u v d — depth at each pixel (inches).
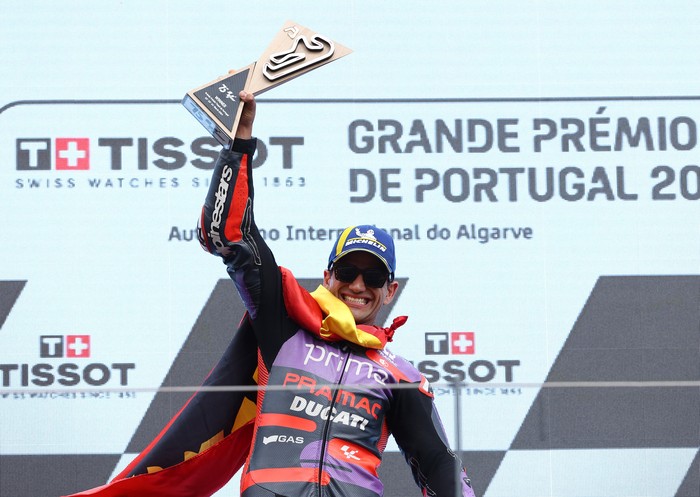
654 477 290.4
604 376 425.1
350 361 268.8
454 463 263.6
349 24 442.3
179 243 424.8
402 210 432.8
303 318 269.1
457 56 441.4
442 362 423.2
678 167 438.0
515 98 439.8
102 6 436.8
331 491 250.2
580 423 291.1
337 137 435.5
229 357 281.7
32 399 276.2
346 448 257.6
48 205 423.5
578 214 433.7
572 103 440.1
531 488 285.3
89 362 415.5
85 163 427.2
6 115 427.2
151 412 330.0
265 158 432.8
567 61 442.3
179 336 419.2
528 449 286.4
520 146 437.7
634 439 291.9
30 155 425.7
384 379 269.7
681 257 432.1
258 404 270.8
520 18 443.8
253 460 254.7
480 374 422.9
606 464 289.0
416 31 442.3
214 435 278.2
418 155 436.1
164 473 277.9
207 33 439.2
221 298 422.3
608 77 441.7
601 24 443.8
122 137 430.0
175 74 435.5
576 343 425.7
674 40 443.8
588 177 436.5
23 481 276.2
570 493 286.4
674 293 430.0
